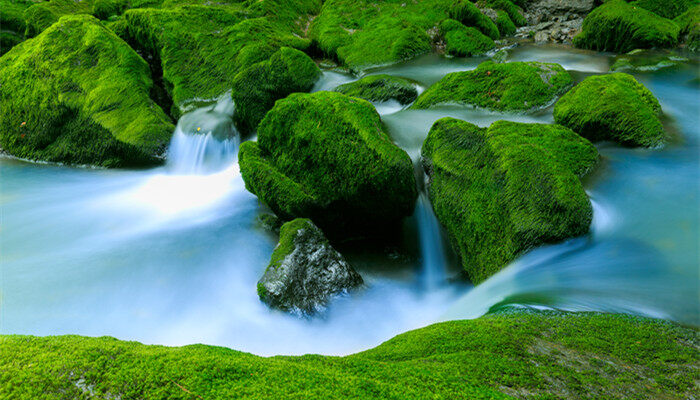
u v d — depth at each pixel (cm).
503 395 248
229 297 679
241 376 233
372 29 1588
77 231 888
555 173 595
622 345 350
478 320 406
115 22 1570
